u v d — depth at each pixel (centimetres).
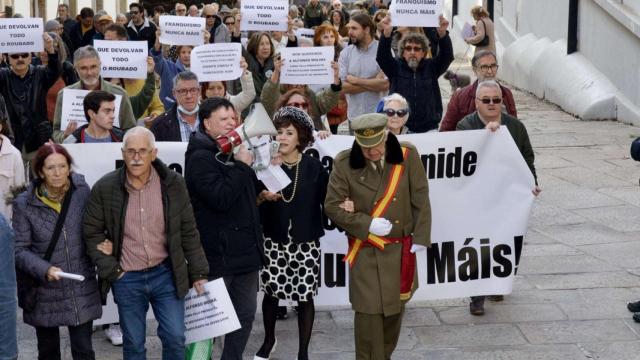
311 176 741
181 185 664
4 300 435
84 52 893
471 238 857
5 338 438
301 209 737
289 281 741
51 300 661
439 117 1039
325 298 843
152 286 664
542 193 1295
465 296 859
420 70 1024
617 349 785
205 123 693
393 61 1022
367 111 1134
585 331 824
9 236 437
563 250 1048
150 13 3200
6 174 830
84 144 793
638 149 823
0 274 433
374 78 1123
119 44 987
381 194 698
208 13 1827
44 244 658
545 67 2134
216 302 675
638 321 838
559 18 2153
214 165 680
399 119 839
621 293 913
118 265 657
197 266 671
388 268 698
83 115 884
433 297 856
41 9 2805
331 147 844
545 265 998
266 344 762
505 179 856
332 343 812
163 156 820
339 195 701
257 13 1191
